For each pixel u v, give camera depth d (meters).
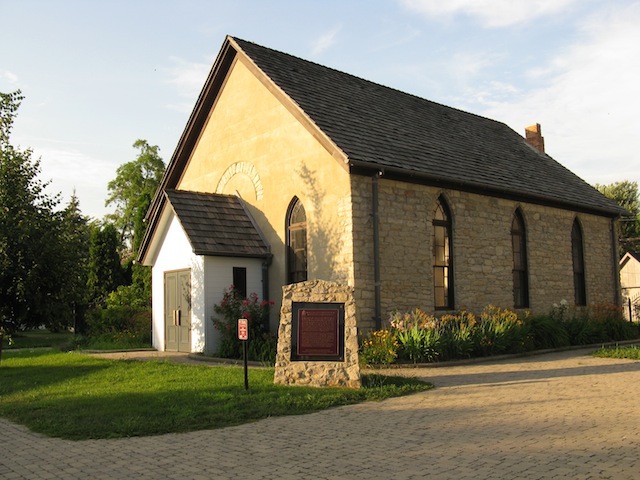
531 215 22.56
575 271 24.94
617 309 24.73
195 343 18.16
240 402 9.80
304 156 18.17
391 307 17.03
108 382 12.41
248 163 20.41
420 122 22.69
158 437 7.90
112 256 35.72
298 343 11.66
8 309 15.01
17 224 14.64
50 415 9.34
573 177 27.48
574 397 10.30
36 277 14.68
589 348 20.27
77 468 6.63
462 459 6.63
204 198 19.70
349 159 15.98
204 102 22.28
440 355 15.38
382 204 17.19
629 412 8.99
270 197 19.38
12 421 9.30
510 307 21.00
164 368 14.08
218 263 18.23
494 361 16.16
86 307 29.52
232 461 6.73
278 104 19.33
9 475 6.47
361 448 7.18
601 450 6.89
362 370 13.84
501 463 6.44
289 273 18.75
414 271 17.80
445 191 19.16
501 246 21.00
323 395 10.34
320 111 18.45
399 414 9.09
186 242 18.86
